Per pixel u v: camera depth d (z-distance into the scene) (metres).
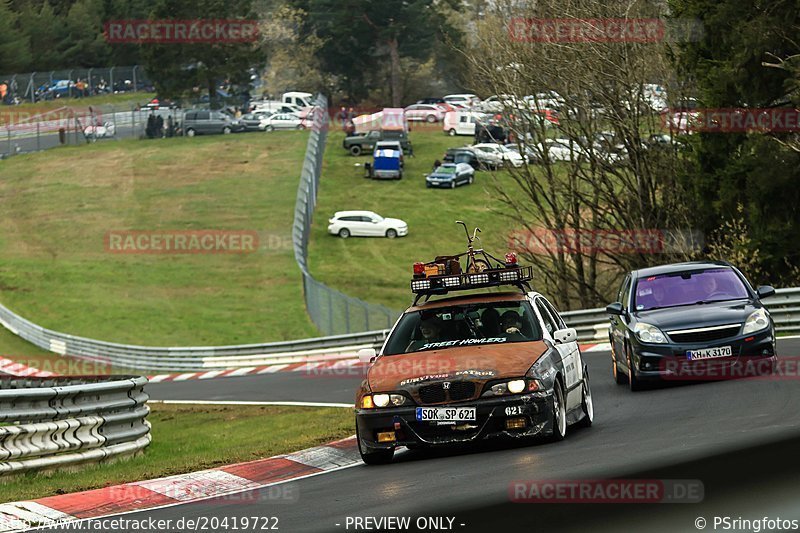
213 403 88.50
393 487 32.81
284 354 140.88
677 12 120.25
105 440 47.16
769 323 54.38
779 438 31.55
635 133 128.88
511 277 44.06
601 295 139.75
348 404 74.38
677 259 131.00
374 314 140.12
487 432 37.91
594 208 136.25
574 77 129.62
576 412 42.88
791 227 108.62
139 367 158.25
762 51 107.94
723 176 114.56
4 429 40.03
